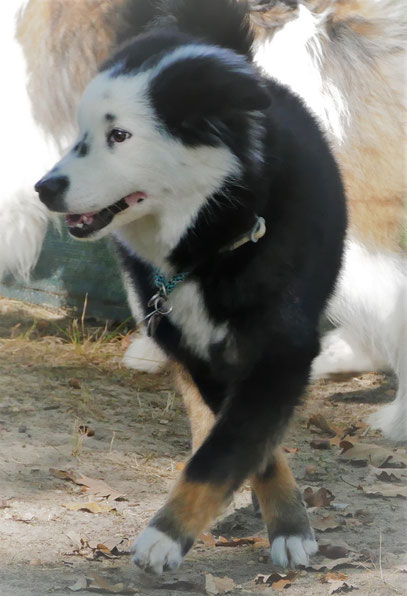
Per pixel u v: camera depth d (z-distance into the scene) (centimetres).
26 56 1170
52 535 672
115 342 1230
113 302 1303
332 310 1078
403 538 706
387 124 1074
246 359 654
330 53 1071
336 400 1091
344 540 697
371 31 1084
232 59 647
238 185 635
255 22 1062
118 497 755
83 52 1147
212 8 744
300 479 837
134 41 679
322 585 614
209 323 665
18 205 1211
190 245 649
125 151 623
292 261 650
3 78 1178
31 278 1343
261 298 643
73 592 570
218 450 617
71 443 866
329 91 1063
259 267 642
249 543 697
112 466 827
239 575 635
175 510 600
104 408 986
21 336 1181
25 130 1188
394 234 1071
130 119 620
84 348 1170
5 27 1172
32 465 805
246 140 638
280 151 665
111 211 638
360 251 1056
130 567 630
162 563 585
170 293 673
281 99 749
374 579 624
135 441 898
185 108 621
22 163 1192
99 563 635
